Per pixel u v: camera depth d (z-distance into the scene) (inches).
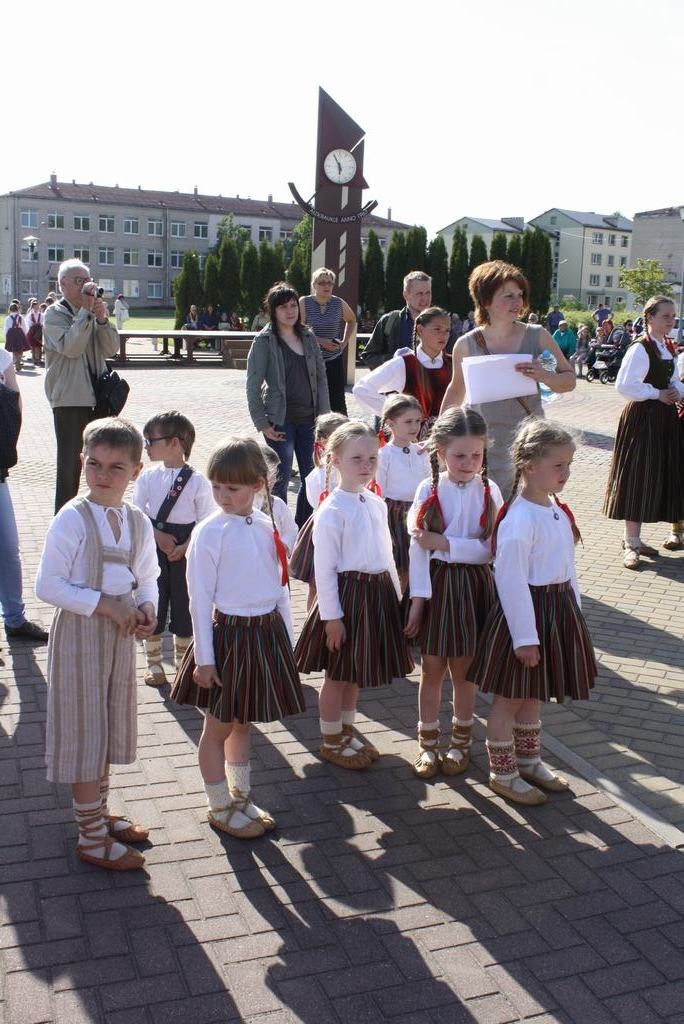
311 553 188.1
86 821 123.6
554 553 140.6
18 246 3245.6
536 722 149.7
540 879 125.5
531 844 134.0
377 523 152.6
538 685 138.4
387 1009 100.9
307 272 1558.8
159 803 141.3
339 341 384.2
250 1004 100.9
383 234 3663.9
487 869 127.5
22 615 205.6
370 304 1667.1
